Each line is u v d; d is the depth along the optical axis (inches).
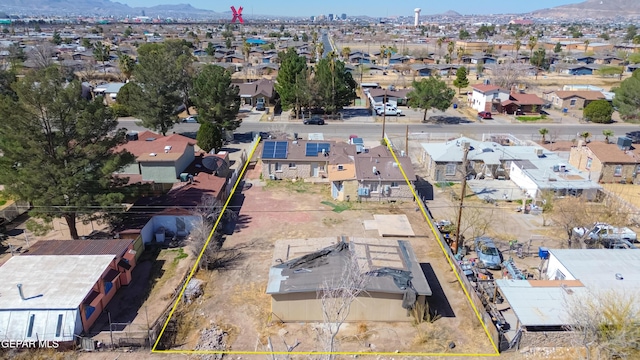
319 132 2453.2
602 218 1288.1
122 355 831.1
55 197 1072.8
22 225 1346.0
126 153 1225.4
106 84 3302.2
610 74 4404.5
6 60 3870.6
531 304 856.9
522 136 2388.0
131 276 1094.4
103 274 962.7
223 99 2140.7
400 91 3211.1
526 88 3695.9
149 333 848.9
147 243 1239.5
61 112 1091.3
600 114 2664.9
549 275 1055.6
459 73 3543.3
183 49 3971.5
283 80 2755.9
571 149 1903.3
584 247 1176.8
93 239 1189.1
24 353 822.5
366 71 4507.9
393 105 2938.0
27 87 1040.8
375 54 5895.7
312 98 2640.3
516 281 933.2
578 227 1218.0
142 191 1280.8
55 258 1010.7
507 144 2170.3
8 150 1069.8
